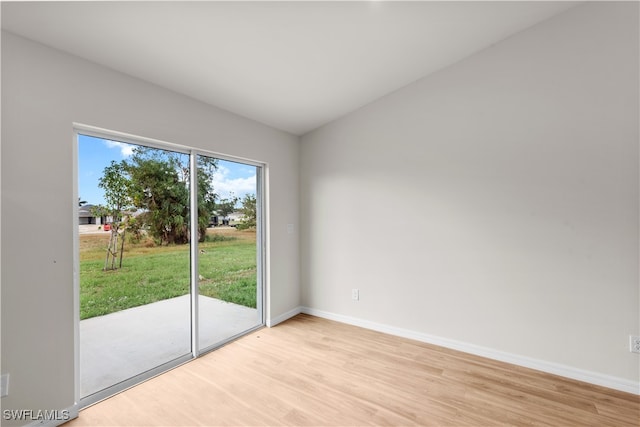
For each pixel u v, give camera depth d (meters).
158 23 1.68
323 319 3.45
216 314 2.78
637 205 1.97
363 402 1.92
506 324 2.43
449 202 2.68
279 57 2.19
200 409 1.85
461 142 2.62
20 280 1.58
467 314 2.60
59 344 1.73
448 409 1.85
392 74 2.69
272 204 3.28
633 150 1.98
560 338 2.22
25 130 1.60
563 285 2.21
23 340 1.59
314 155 3.56
